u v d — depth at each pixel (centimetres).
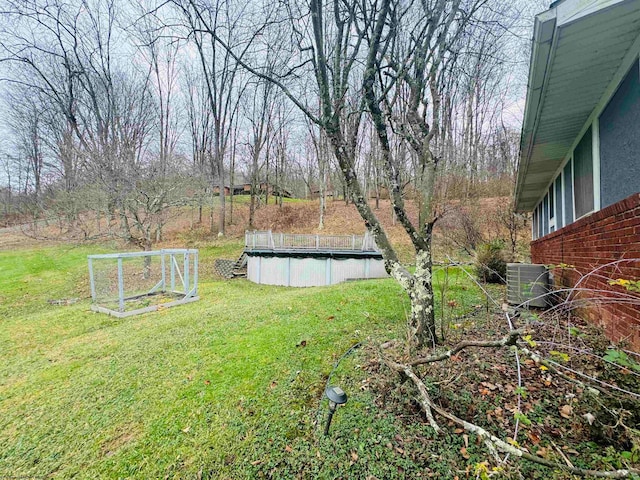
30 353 483
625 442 183
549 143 508
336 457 218
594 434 197
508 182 1809
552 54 285
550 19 249
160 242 1719
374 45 313
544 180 720
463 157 1762
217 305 720
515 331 169
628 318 255
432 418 183
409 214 1784
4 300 898
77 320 649
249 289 1074
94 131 1562
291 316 544
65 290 1015
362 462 210
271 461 225
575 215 496
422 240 350
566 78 328
